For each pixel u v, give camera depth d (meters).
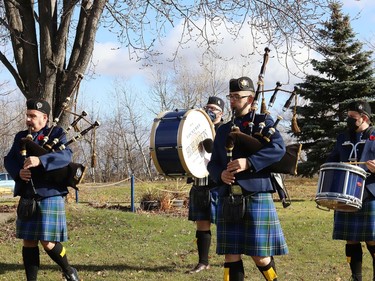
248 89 3.94
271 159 3.72
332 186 4.23
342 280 5.26
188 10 9.43
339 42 16.97
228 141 3.73
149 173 37.56
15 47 9.30
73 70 8.94
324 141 16.92
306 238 7.62
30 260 4.55
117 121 42.44
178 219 9.54
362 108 4.64
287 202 4.11
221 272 5.46
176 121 4.92
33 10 9.16
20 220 4.50
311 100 18.00
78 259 6.18
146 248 6.91
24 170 4.34
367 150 4.57
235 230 3.83
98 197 15.45
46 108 4.56
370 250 4.69
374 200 4.54
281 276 5.39
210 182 5.43
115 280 5.20
